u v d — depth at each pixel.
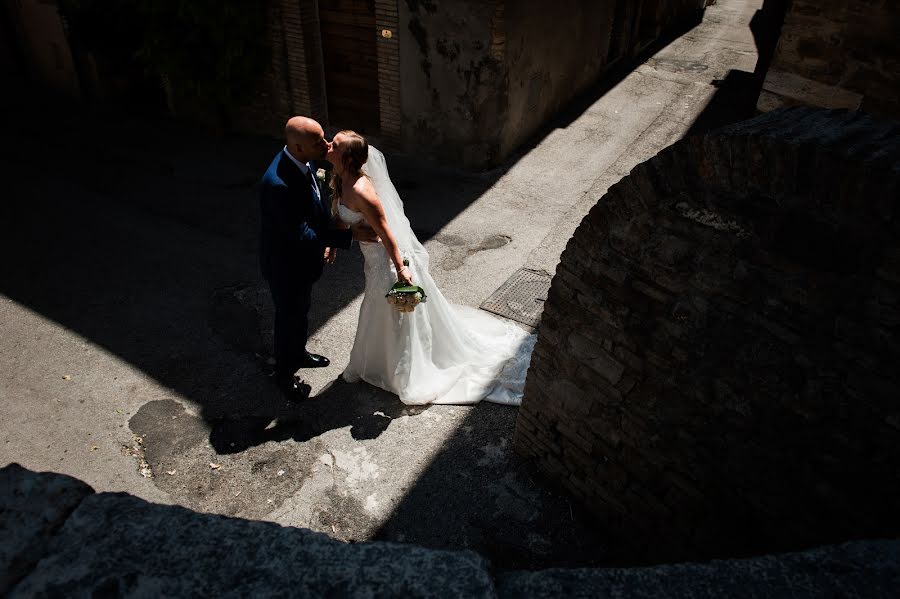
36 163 8.24
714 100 10.36
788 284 2.13
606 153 8.59
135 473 3.79
